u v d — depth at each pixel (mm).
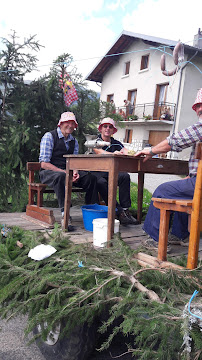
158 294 1562
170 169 2861
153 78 15953
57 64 5797
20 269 1931
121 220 3559
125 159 2492
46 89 5684
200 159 1723
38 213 3494
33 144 5777
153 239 2455
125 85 18094
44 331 1532
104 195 3887
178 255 2445
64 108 6094
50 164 3582
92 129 6426
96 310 1557
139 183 3639
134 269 1751
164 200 1906
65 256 2068
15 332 2396
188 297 1506
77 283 1646
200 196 1729
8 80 5641
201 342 1146
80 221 3570
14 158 5613
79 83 6219
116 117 6594
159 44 14914
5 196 5891
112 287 1602
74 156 2820
